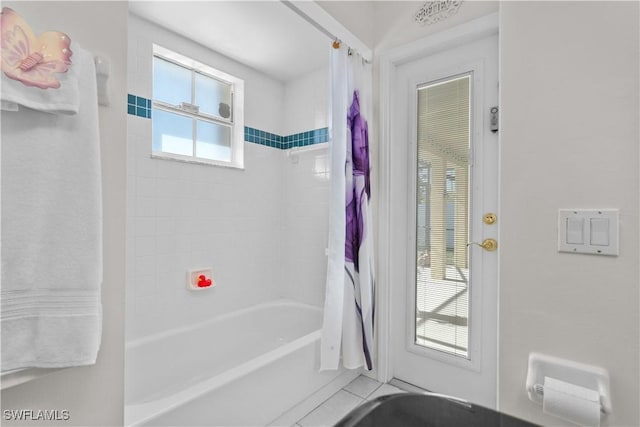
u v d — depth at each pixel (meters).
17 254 0.61
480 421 0.50
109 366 0.79
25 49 0.60
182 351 1.91
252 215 2.42
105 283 0.78
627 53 0.68
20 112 0.61
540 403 0.76
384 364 1.92
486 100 1.64
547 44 0.78
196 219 2.06
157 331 1.86
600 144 0.71
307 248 2.52
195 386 1.24
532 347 0.79
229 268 2.26
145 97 1.82
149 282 1.83
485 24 1.55
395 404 0.51
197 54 2.06
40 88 0.62
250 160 2.41
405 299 1.92
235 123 2.37
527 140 0.81
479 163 1.66
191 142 2.14
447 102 1.78
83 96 0.69
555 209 0.76
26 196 0.62
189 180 2.03
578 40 0.74
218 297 2.19
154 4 1.66
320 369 1.68
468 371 1.69
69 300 0.66
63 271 0.65
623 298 0.68
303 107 2.54
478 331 1.66
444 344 1.79
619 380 0.68
